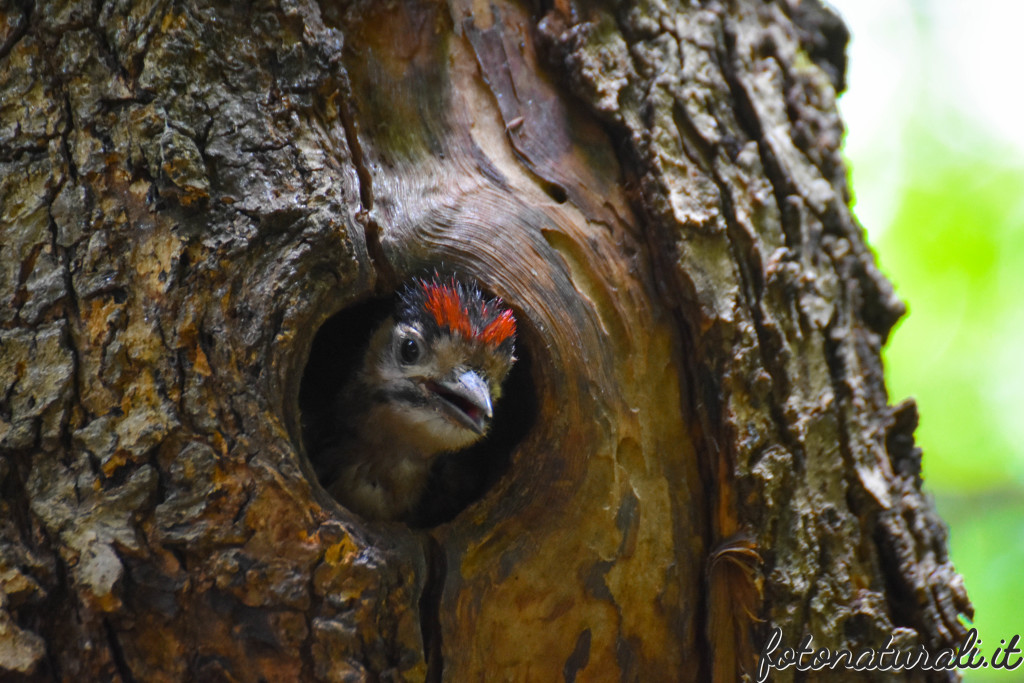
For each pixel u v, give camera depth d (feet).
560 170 25.55
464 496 29.30
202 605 20.08
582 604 23.72
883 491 26.68
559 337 23.73
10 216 21.15
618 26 27.17
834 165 30.30
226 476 20.29
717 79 27.94
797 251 27.50
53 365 20.53
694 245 25.31
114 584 19.61
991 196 48.98
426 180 24.48
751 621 24.56
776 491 24.98
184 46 21.62
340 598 20.38
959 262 49.26
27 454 20.27
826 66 33.58
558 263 24.39
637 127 26.04
